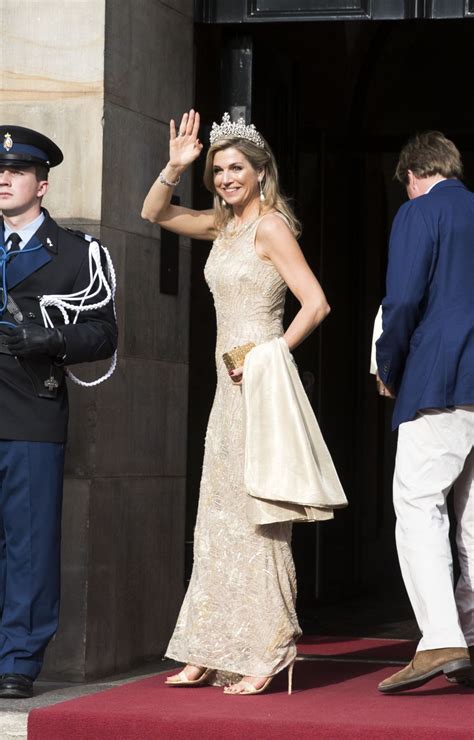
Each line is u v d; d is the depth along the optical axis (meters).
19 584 6.38
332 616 10.59
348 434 12.72
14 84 7.25
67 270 6.48
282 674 6.88
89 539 7.01
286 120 9.20
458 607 6.34
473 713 5.59
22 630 6.37
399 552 6.06
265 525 6.28
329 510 6.12
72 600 7.01
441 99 15.07
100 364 7.12
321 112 12.09
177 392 8.01
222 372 6.42
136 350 7.48
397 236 6.08
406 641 8.65
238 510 6.30
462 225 6.09
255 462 6.11
